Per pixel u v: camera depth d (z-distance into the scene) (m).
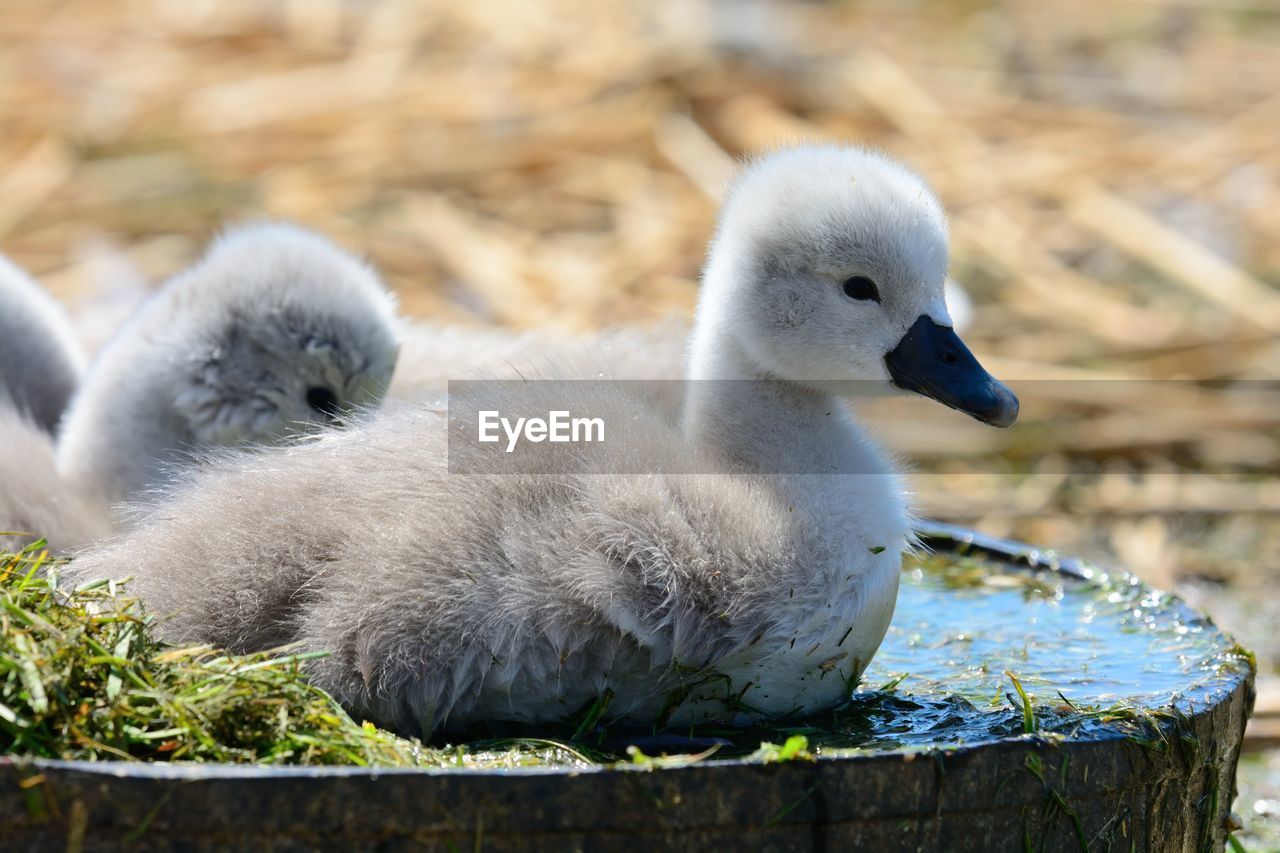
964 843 6.21
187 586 7.21
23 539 8.38
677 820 5.83
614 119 20.39
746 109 20.39
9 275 10.85
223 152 20.19
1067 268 18.05
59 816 5.48
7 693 5.93
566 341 9.98
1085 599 9.13
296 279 9.58
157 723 6.02
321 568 7.13
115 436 9.46
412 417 7.76
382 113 20.92
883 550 7.54
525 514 7.10
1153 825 6.75
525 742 6.75
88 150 20.20
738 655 7.12
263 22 23.84
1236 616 12.53
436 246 17.86
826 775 5.95
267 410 9.50
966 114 21.22
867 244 8.00
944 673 7.88
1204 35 24.62
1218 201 19.38
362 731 6.33
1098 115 21.47
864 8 25.55
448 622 6.96
